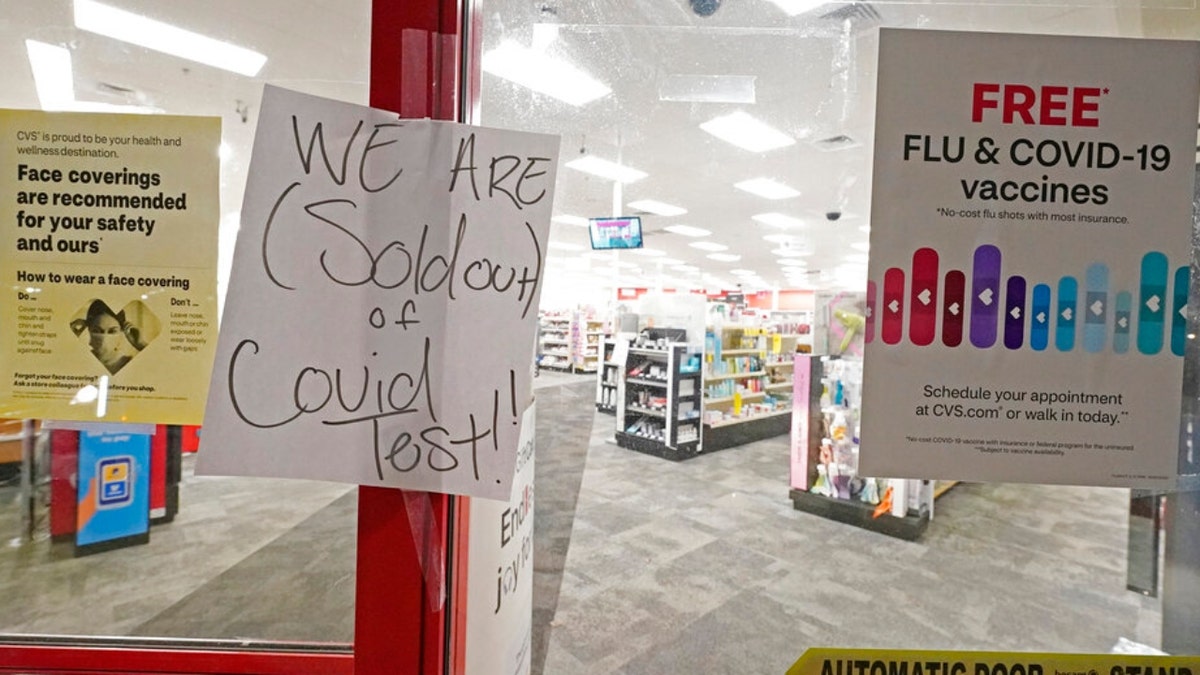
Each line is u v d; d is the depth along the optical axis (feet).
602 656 7.47
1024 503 14.52
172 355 2.49
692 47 8.27
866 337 2.59
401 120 2.18
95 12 7.87
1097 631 8.38
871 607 8.95
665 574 10.00
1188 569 5.40
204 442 2.09
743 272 52.13
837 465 13.20
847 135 12.48
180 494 12.69
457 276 2.18
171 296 2.48
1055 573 10.34
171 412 2.50
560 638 7.87
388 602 2.31
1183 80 2.52
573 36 7.98
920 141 2.55
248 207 2.11
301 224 2.14
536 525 12.46
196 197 2.48
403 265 2.18
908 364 2.58
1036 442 2.58
